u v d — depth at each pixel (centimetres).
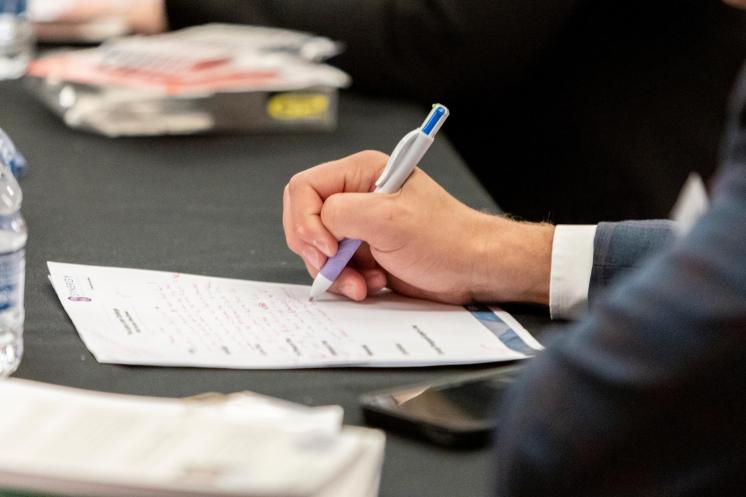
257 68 227
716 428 76
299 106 227
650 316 76
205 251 152
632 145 258
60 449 77
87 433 80
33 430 80
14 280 109
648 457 77
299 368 113
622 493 79
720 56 254
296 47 244
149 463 76
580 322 83
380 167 141
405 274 135
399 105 257
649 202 256
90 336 116
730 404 75
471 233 136
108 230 158
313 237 133
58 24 295
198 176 193
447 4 252
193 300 130
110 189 181
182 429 81
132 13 297
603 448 77
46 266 140
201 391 106
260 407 89
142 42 245
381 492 90
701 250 76
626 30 259
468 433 97
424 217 134
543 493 80
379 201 133
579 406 78
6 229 112
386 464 94
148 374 109
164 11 296
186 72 219
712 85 254
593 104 262
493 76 260
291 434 81
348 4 259
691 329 74
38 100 243
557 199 268
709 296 74
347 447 79
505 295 138
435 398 102
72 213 166
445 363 116
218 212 172
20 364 109
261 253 152
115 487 74
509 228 139
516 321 133
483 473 94
